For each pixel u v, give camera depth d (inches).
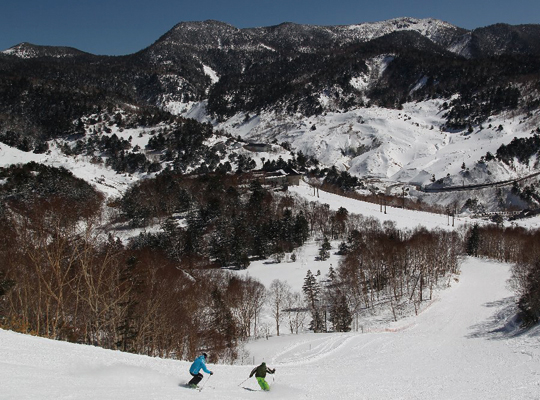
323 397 919.0
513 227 5949.8
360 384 1121.4
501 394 1002.1
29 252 1943.9
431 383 1168.2
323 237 5797.2
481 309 3289.9
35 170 6264.8
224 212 5821.9
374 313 3654.0
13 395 624.7
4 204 3750.0
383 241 4672.7
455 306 3449.8
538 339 1967.3
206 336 2733.8
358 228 5605.3
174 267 3609.7
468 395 993.5
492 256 5118.1
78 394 679.7
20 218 3125.0
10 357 879.1
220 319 2881.4
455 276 4281.5
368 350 2203.5
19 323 1531.7
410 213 7003.0
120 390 754.2
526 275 3262.8
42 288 1920.5
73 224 2556.6
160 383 890.1
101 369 922.1
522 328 2546.8
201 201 6284.5
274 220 5556.1
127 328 1930.4
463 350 1990.7
